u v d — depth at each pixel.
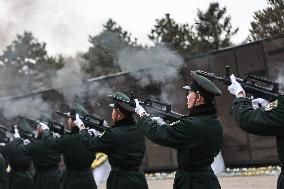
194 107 7.50
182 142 7.39
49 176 11.59
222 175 18.09
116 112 8.94
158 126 7.61
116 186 8.77
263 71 17.73
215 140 7.46
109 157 8.98
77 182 10.26
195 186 7.41
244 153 18.34
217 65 18.61
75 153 10.23
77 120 9.81
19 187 12.52
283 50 17.34
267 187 14.46
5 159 12.77
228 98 18.47
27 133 13.17
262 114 6.45
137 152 8.87
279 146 6.60
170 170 20.08
